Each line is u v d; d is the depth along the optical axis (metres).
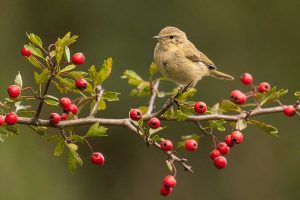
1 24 15.56
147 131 5.82
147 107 7.34
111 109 14.42
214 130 15.07
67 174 14.38
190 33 15.91
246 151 15.77
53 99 5.71
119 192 15.57
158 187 15.67
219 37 16.14
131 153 15.70
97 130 5.84
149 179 15.70
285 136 15.47
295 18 16.70
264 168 15.62
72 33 15.58
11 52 15.38
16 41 15.57
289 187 15.36
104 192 15.48
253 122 6.20
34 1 15.92
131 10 15.50
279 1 16.77
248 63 16.22
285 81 16.16
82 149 15.47
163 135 15.01
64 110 6.12
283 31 16.64
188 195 15.55
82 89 5.66
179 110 5.98
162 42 9.64
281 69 16.27
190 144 6.09
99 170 15.56
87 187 15.20
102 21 15.50
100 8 15.56
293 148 15.40
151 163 15.73
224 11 16.33
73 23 15.72
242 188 15.57
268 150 15.66
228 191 15.55
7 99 5.72
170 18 15.73
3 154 13.40
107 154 15.60
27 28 15.79
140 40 15.39
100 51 15.14
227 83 15.44
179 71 9.62
